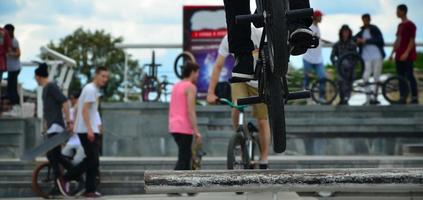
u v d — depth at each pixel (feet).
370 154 50.62
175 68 59.06
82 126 34.91
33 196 38.60
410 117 52.03
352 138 50.62
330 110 52.06
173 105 34.42
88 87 34.76
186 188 12.32
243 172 12.48
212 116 51.24
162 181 12.32
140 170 40.40
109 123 51.29
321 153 50.49
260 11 14.48
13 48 52.54
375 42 54.95
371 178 12.41
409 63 54.39
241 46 16.35
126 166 41.16
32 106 60.54
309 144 50.55
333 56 55.21
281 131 14.56
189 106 34.09
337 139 50.60
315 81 54.75
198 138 34.19
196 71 34.45
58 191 36.01
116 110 51.29
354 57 54.29
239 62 16.60
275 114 14.46
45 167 39.19
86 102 34.60
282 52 13.48
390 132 50.78
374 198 27.30
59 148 35.76
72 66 58.29
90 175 35.19
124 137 51.16
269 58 14.34
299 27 14.80
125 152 51.03
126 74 58.59
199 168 34.81
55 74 57.31
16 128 48.44
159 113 51.11
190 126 34.17
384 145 50.72
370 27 55.26
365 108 52.08
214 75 26.23
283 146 14.75
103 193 38.52
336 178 12.41
